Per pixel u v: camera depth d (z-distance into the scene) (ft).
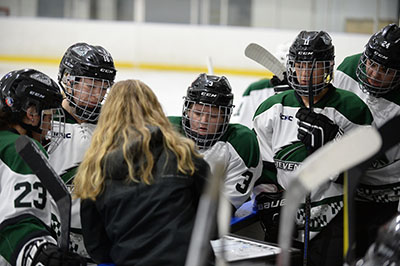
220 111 17.62
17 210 13.74
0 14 83.05
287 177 19.22
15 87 15.01
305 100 19.11
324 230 19.12
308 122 18.26
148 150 13.24
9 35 80.84
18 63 81.41
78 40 81.61
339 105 18.97
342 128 18.89
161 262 13.03
